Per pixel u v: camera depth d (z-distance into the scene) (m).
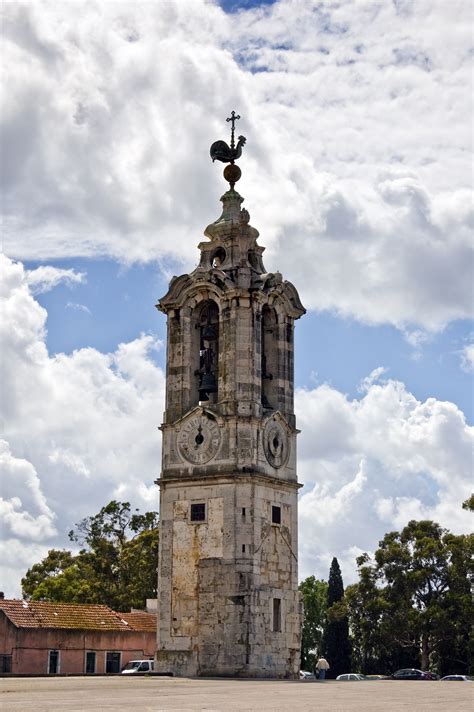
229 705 43.62
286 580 87.50
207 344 91.75
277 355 91.38
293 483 89.62
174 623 85.38
